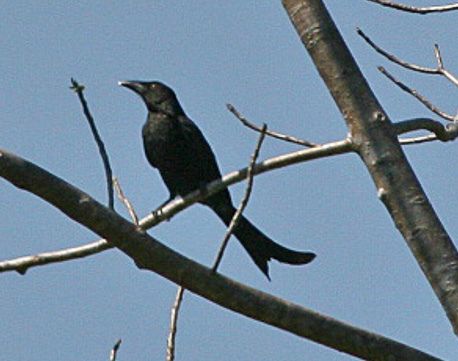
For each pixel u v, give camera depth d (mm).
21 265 8430
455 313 7527
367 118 8258
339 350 7984
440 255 7730
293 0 8617
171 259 7906
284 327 7988
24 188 7633
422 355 7957
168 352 8336
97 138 8133
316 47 8469
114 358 8453
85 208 7746
